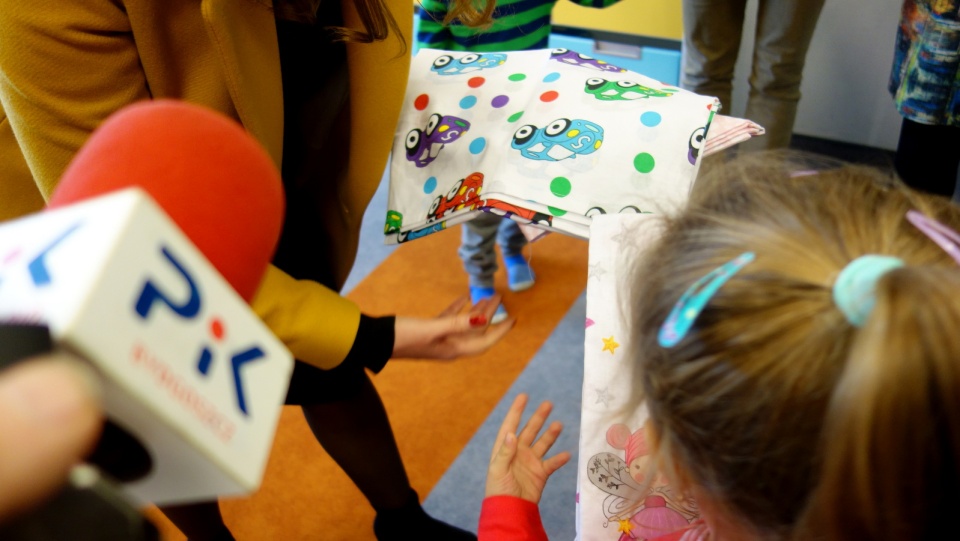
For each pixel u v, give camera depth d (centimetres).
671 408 49
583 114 91
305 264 97
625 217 82
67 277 26
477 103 98
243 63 71
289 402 93
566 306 181
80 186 40
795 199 49
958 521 41
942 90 148
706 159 87
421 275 193
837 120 218
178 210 40
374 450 112
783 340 42
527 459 82
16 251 29
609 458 69
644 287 52
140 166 40
